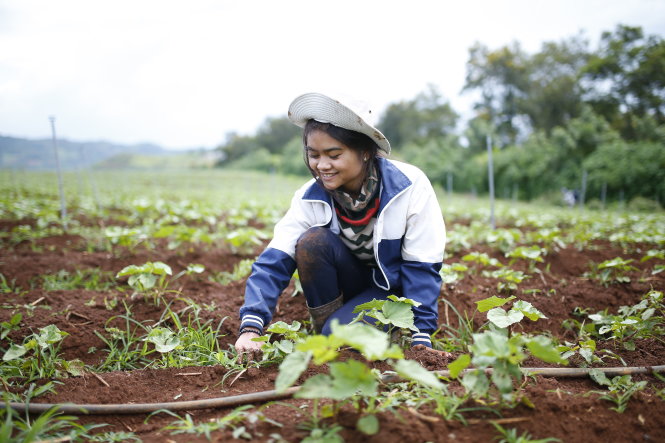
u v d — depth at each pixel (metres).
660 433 1.58
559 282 3.56
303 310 2.84
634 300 3.13
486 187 26.22
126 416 1.73
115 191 14.24
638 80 27.20
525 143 25.58
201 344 2.34
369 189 2.09
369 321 2.19
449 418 1.53
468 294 3.08
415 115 44.53
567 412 1.62
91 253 4.34
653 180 18.31
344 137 1.88
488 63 37.88
